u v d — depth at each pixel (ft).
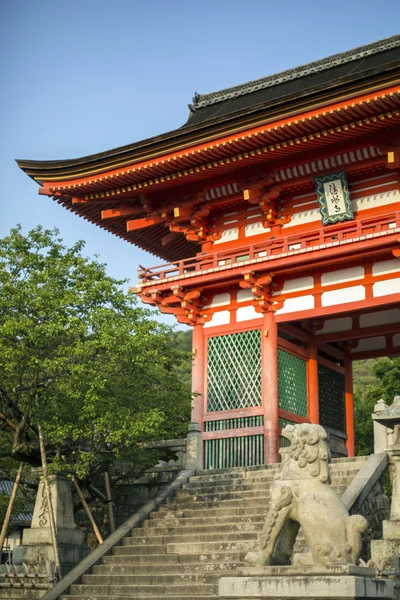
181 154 94.17
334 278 94.43
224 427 95.45
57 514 72.43
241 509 71.26
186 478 83.46
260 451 91.97
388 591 39.60
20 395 78.13
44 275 79.20
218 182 100.68
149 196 105.70
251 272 94.02
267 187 99.14
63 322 77.51
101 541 73.61
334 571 38.09
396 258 91.04
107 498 82.58
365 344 114.93
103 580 64.39
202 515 73.31
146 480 87.76
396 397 62.75
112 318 79.05
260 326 96.94
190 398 89.30
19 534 125.80
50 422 74.84
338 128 87.25
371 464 68.64
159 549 67.62
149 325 80.12
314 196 98.63
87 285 81.41
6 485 126.82
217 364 98.89
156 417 74.79
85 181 101.60
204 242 105.50
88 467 78.95
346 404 112.27
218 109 119.24
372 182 94.73
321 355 111.14
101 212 110.22
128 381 79.10
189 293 100.42
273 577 38.68
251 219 102.58
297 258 91.76
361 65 106.93
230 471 83.30
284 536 42.88
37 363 74.74
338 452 107.04
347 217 94.17
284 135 89.30
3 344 75.66
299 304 95.66
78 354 73.92
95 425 76.95
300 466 43.21
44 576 66.39
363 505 63.72
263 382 94.27
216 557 63.67
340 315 99.81
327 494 42.19
